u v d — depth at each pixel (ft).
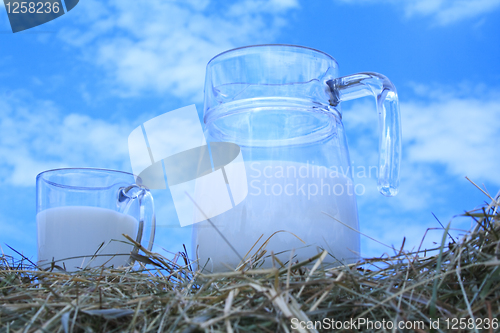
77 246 1.74
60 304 1.26
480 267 1.31
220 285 1.39
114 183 1.84
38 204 1.82
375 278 1.37
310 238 1.53
